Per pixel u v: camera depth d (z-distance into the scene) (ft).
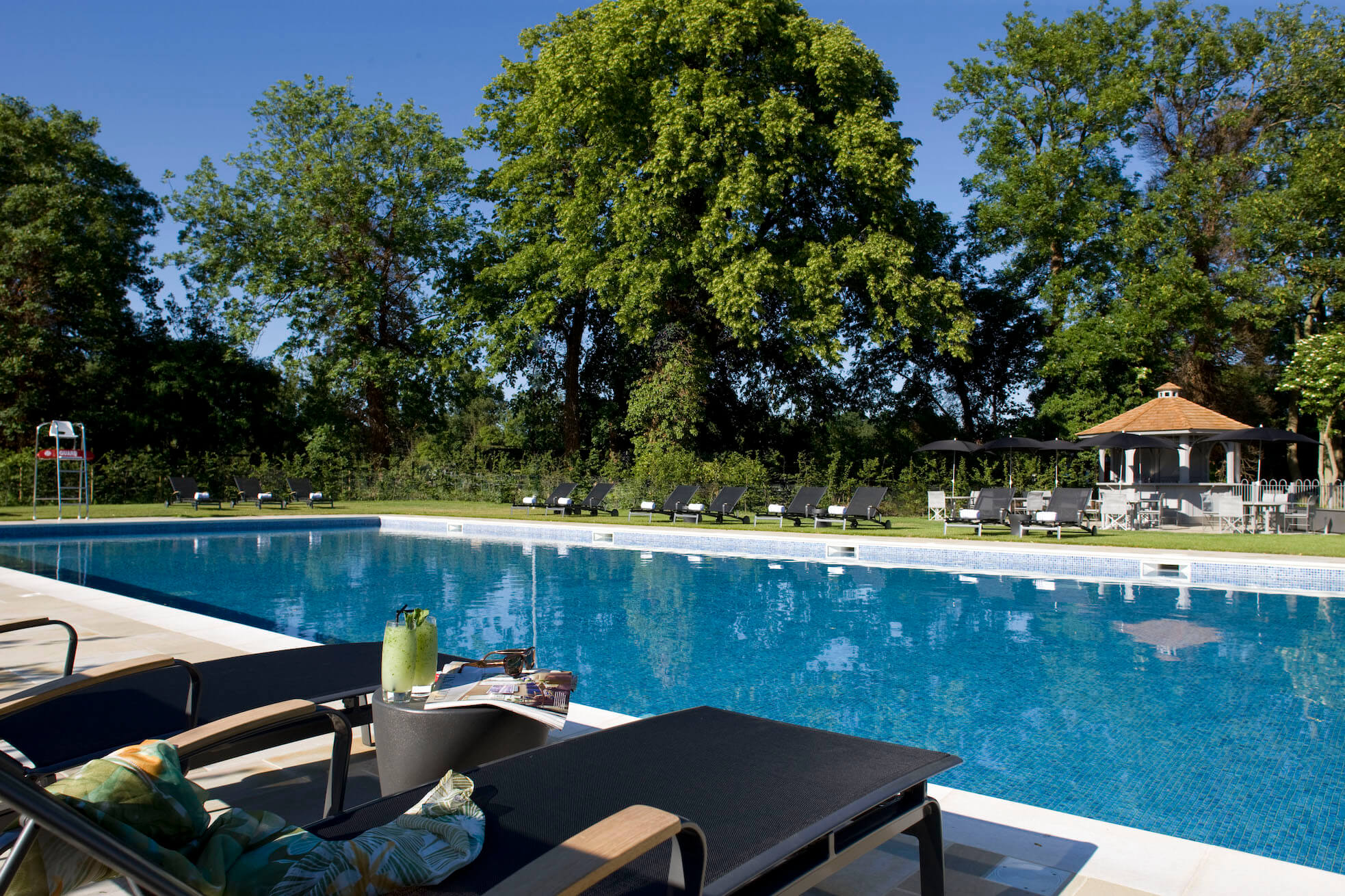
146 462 78.84
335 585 37.22
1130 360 82.23
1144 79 88.28
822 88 69.62
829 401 93.76
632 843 5.08
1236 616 28.89
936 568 40.88
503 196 96.68
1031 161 87.40
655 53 71.46
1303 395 70.49
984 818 10.73
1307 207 78.07
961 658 23.25
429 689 10.36
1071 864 9.37
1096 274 86.17
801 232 75.00
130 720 10.32
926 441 94.17
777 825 7.03
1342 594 32.63
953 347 72.28
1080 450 73.26
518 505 74.95
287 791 11.49
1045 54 87.20
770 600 32.78
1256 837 12.10
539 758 8.82
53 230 83.10
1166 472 68.49
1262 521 57.41
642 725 10.02
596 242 79.87
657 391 76.59
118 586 37.35
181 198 92.63
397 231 93.09
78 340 88.84
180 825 5.76
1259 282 80.23
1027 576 38.14
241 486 75.61
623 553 48.73
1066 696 19.54
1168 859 9.46
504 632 27.07
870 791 7.81
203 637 20.49
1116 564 37.52
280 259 93.04
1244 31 86.22
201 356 96.48
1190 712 18.20
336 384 93.56
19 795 4.52
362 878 5.87
